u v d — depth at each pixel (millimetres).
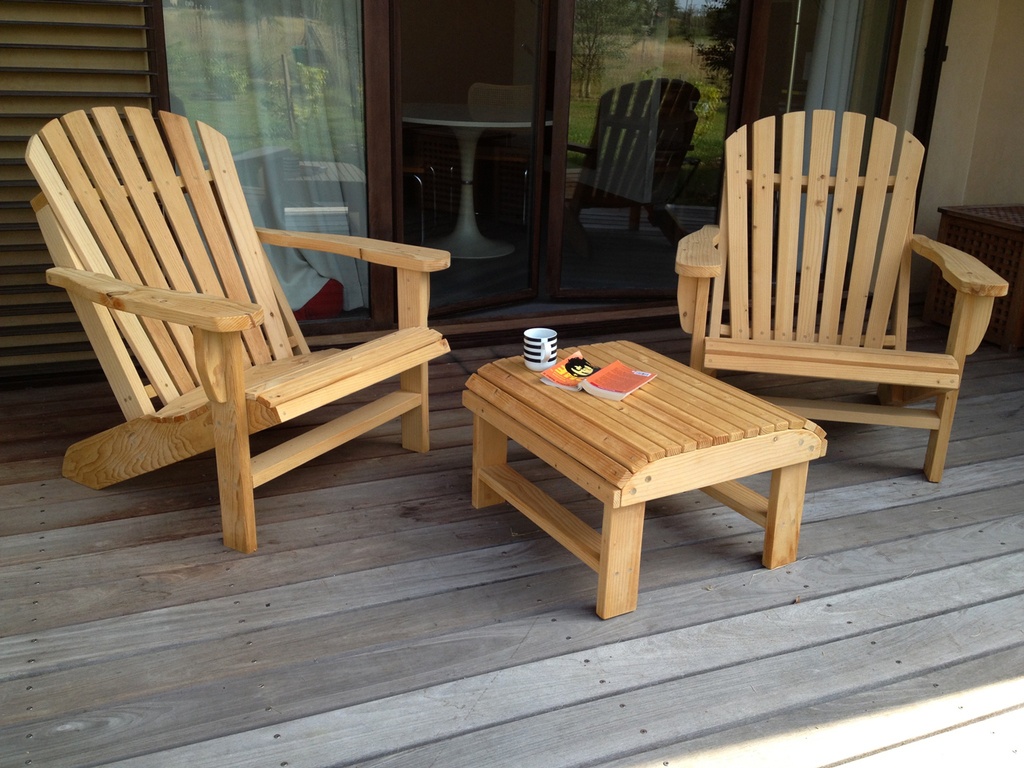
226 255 2725
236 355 2002
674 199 4109
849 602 2082
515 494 2244
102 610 1949
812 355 2605
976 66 4293
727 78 3945
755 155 2873
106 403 3053
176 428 2248
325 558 2182
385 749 1593
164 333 2451
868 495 2609
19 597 1983
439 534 2311
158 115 2879
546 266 4012
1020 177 4293
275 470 2205
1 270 2949
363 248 2611
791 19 3932
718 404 2150
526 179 3873
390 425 2990
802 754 1619
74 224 2311
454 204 3775
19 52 2836
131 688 1722
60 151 2359
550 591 2082
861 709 1738
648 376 2295
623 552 1928
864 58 4141
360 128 3398
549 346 2330
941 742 1665
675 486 1906
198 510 2385
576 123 3801
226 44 3090
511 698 1730
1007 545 2359
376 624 1938
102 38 2912
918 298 4570
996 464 2836
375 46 3252
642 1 3693
